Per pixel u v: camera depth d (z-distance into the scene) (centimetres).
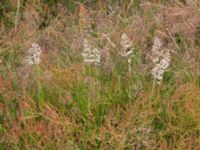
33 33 124
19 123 101
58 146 96
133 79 110
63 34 124
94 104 104
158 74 103
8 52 120
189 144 96
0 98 108
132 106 101
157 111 103
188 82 109
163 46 121
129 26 123
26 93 105
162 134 99
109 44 117
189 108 101
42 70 112
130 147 98
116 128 100
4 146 100
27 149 95
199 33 123
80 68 110
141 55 117
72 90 107
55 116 99
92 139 98
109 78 111
